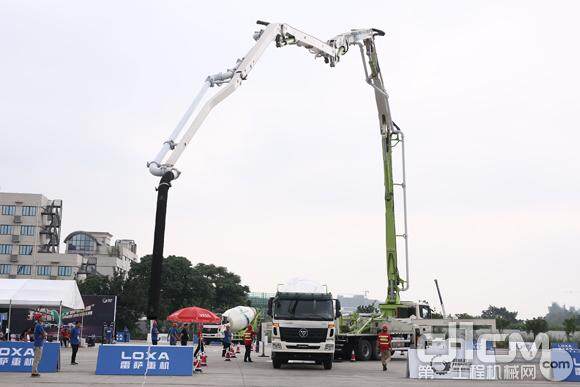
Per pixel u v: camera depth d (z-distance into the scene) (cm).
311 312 2670
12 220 11975
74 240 13388
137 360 2238
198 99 2244
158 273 1817
